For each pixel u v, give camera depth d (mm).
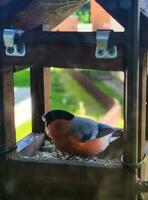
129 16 446
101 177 486
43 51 481
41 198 507
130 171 475
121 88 2035
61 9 559
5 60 491
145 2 481
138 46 453
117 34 453
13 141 525
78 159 537
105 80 2102
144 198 487
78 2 563
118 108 1748
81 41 463
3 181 511
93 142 525
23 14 487
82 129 524
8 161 508
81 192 495
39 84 671
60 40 468
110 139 550
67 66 479
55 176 499
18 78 2039
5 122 505
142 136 490
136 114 462
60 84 2209
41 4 489
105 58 466
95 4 625
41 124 672
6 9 476
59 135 529
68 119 530
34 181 505
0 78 496
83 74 2137
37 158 515
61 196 502
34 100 674
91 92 2025
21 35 475
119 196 484
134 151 470
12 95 519
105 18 622
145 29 458
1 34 476
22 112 1449
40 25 593
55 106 1886
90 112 1792
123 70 468
